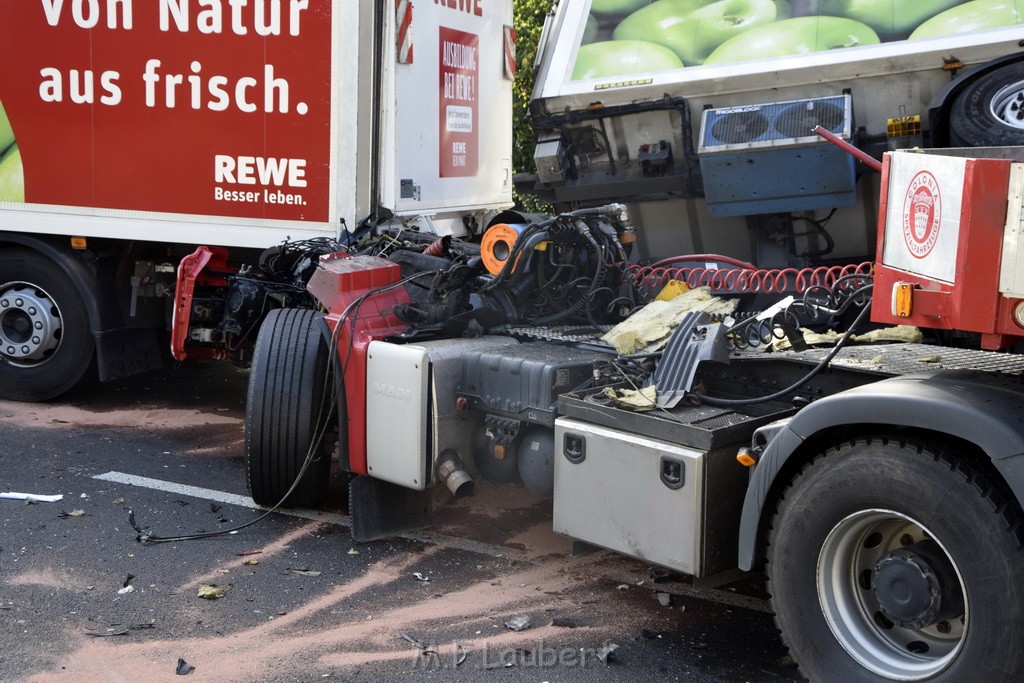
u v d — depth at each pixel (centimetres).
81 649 421
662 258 593
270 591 478
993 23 482
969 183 304
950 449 332
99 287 762
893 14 507
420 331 530
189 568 502
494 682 396
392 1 659
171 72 693
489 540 541
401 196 683
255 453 555
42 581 484
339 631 439
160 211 711
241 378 905
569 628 441
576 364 478
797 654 371
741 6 541
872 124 514
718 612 457
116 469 648
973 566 321
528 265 544
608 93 551
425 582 489
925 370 376
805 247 542
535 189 596
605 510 420
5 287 785
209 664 410
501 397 490
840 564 362
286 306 668
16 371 794
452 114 744
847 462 350
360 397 523
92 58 710
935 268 320
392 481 508
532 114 580
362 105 662
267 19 667
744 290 525
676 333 456
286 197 682
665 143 553
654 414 412
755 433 380
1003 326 302
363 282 550
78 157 725
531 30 986
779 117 509
